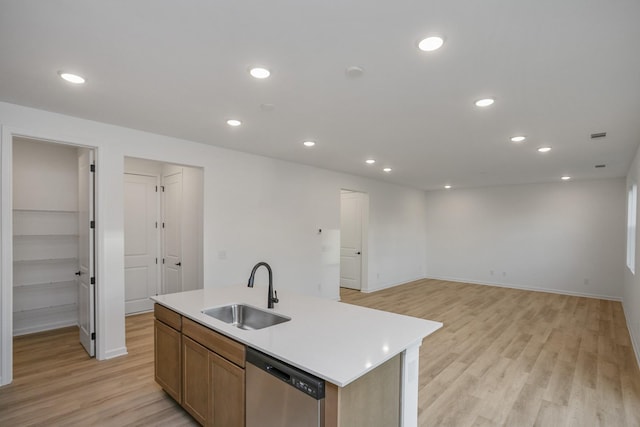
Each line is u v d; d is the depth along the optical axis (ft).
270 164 16.06
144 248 16.80
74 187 14.64
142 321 15.11
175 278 16.20
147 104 8.95
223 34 5.58
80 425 7.47
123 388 9.10
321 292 18.99
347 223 24.29
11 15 5.04
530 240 24.20
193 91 8.04
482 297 21.48
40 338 12.95
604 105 8.61
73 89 7.97
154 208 17.21
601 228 21.65
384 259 24.45
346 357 5.18
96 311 10.98
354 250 23.82
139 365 10.51
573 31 5.36
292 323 6.90
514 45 5.82
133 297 16.38
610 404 8.73
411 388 6.18
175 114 9.75
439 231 28.68
